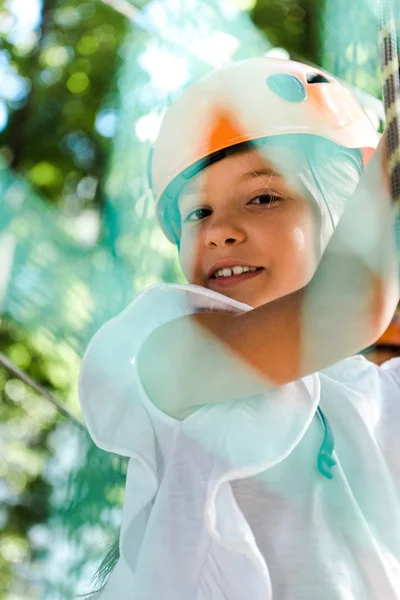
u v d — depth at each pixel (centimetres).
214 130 180
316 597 135
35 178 661
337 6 246
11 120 709
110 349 158
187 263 178
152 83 475
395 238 129
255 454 142
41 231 545
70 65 727
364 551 142
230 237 172
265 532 142
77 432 361
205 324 147
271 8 603
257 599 131
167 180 188
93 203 631
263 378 138
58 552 368
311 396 149
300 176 179
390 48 131
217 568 136
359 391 169
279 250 173
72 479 310
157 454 151
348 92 198
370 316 129
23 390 571
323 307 132
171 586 137
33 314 502
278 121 179
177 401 148
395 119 128
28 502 523
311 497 147
